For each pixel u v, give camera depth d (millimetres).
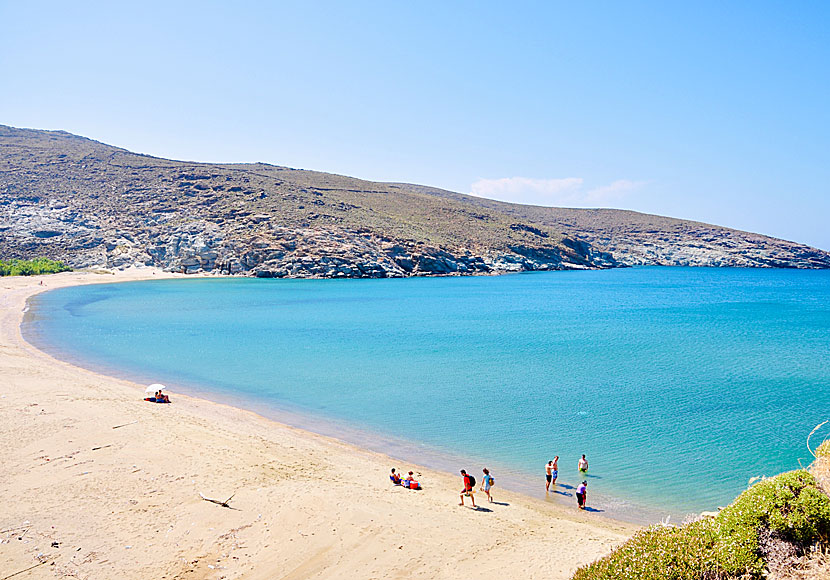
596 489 20094
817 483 10328
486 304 89312
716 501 19250
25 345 46375
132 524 14680
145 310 75000
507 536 15406
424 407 30688
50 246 129875
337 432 26031
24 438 20703
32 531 13984
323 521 15438
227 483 17812
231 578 12469
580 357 46031
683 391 34781
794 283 153250
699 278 169750
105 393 29266
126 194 157875
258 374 38656
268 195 165250
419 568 13266
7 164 164500
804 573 8766
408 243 153625
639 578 9469
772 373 40312
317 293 103000
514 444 24953
